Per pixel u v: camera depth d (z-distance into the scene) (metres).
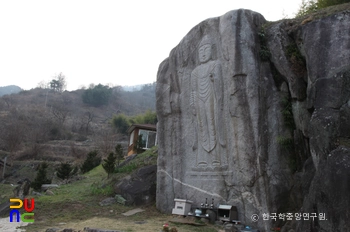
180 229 9.45
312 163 8.62
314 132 7.77
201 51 11.70
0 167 38.66
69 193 14.95
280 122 9.82
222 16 11.05
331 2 12.29
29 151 47.22
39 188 17.77
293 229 8.40
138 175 14.13
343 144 7.08
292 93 9.71
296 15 13.73
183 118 12.27
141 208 12.65
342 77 7.74
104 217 11.25
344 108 7.41
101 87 93.56
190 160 11.79
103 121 78.00
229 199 10.33
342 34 8.42
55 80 106.56
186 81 12.30
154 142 29.34
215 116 11.03
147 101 111.19
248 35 10.43
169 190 12.11
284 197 9.30
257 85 10.06
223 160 10.70
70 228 9.25
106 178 16.58
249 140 9.84
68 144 54.06
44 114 71.56
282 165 9.54
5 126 57.00
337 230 6.30
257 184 9.58
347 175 6.40
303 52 9.73
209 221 10.24
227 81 10.66
